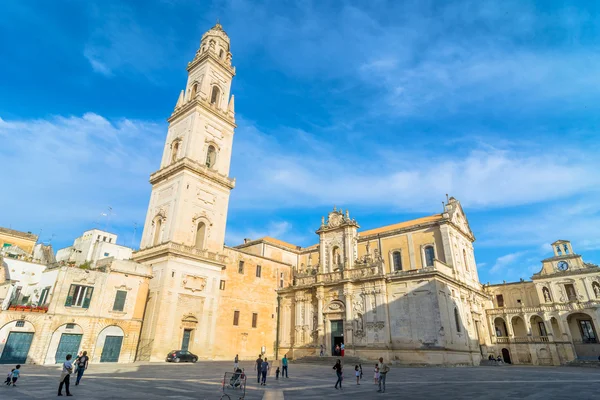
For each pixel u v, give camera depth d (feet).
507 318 206.90
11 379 62.34
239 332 173.88
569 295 201.46
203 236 170.19
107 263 139.03
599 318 184.55
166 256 149.79
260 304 188.75
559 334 196.13
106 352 127.65
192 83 203.51
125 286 138.10
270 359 183.32
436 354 138.72
